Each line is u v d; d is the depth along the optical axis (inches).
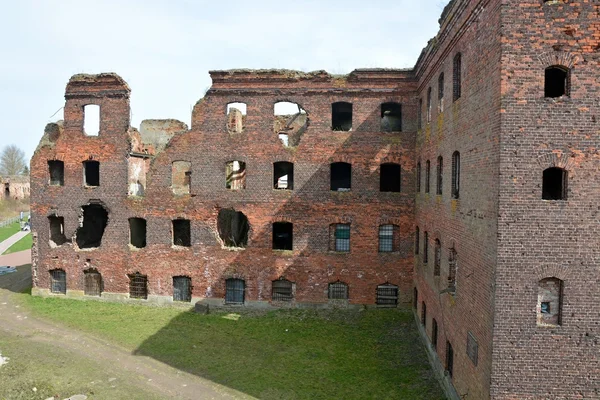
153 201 1056.8
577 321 457.1
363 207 1003.9
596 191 448.5
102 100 1074.7
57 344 837.2
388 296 1015.0
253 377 713.6
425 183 865.5
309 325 935.7
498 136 457.4
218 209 1039.0
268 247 1024.2
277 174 1179.9
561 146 449.4
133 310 1029.2
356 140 1000.9
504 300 459.5
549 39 447.5
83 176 1090.1
